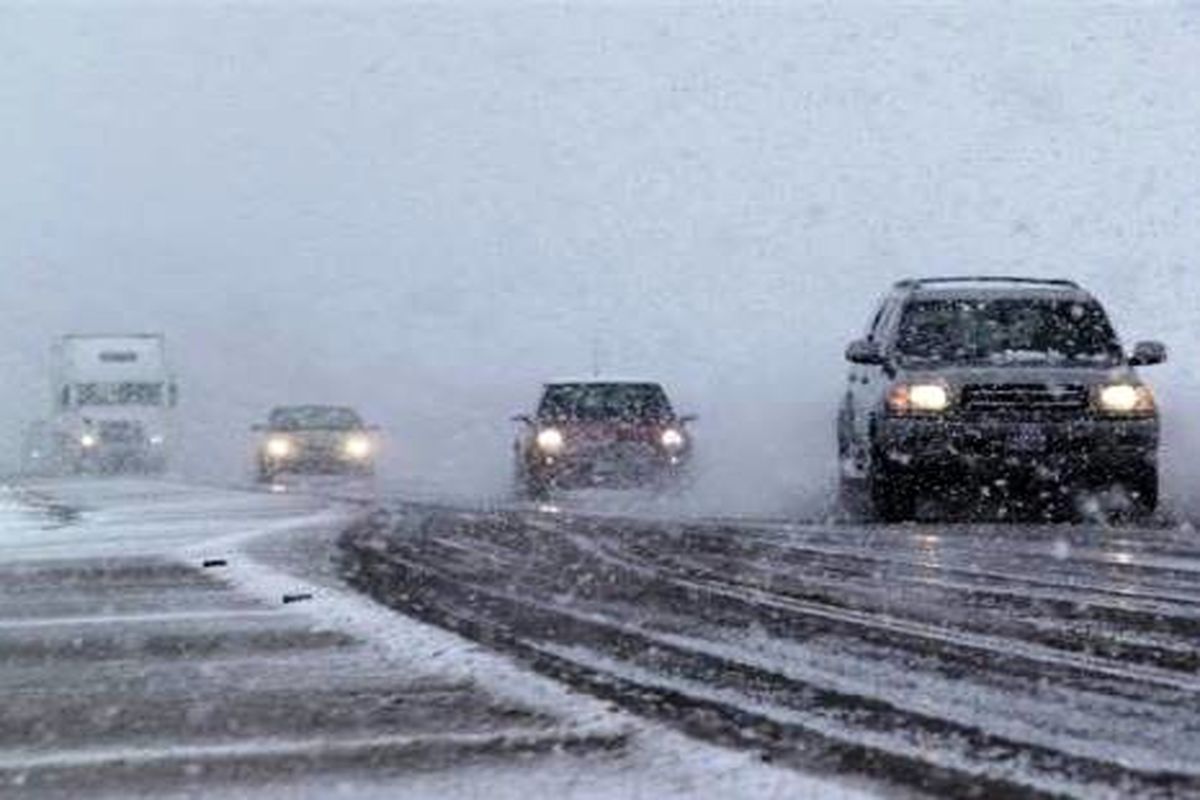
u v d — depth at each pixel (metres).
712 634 19.28
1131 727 13.80
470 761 12.84
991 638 18.86
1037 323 43.00
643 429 55.97
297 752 13.29
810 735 13.48
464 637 19.00
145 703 15.48
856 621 20.38
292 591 24.02
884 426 40.38
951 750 12.93
